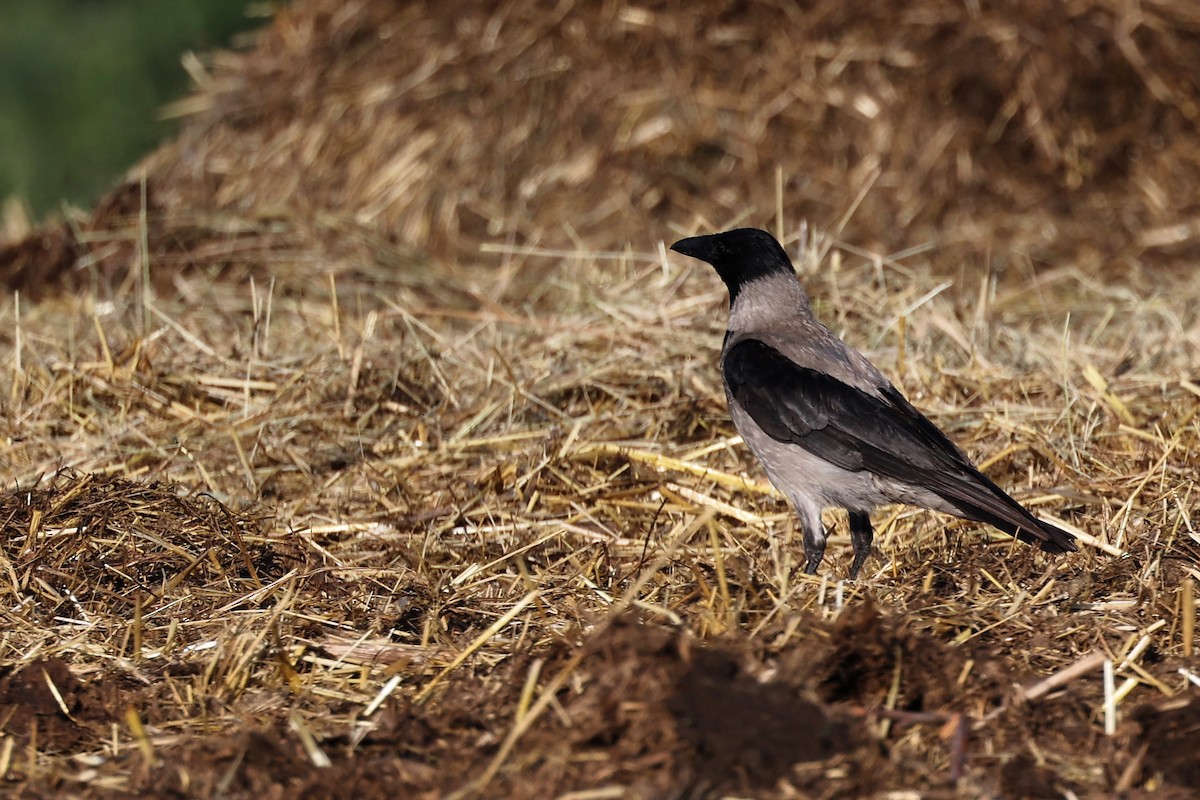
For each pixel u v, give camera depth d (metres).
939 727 7.16
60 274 18.00
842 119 19.73
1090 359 13.55
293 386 12.93
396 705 7.62
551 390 12.84
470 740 7.03
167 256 17.78
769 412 10.09
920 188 19.34
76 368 13.19
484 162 20.06
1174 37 20.05
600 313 14.55
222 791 6.63
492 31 20.67
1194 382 12.66
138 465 11.62
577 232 19.36
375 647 8.48
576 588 9.38
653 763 6.56
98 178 33.34
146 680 8.01
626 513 10.88
